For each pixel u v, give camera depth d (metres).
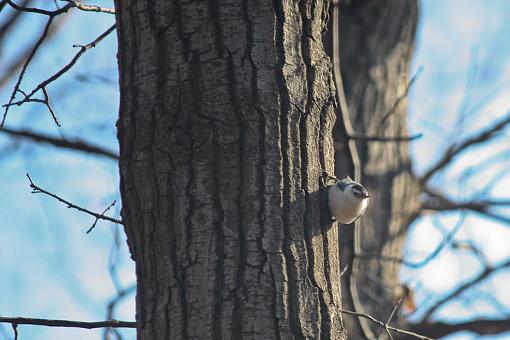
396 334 13.96
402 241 14.52
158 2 7.00
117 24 7.25
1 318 7.14
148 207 6.72
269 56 6.90
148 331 6.50
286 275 6.45
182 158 6.68
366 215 14.09
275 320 6.30
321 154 7.01
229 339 6.22
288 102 6.86
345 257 12.94
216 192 6.58
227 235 6.47
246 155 6.66
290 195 6.68
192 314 6.34
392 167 14.55
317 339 6.40
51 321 7.17
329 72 7.26
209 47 6.84
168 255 6.55
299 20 7.13
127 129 6.97
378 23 14.79
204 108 6.73
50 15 8.20
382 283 13.76
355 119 14.23
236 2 6.95
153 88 6.88
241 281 6.36
